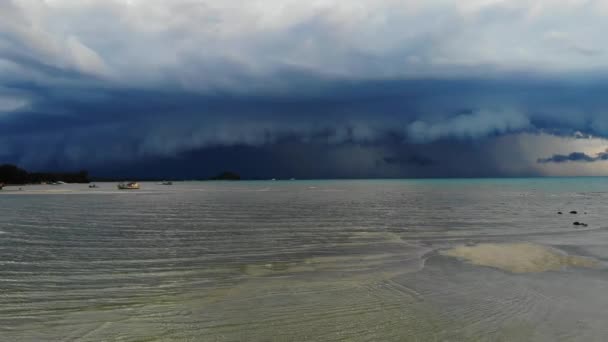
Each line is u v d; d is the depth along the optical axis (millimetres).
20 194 101250
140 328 11586
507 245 24328
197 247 24328
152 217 42062
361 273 17766
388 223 36562
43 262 20203
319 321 12094
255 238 27797
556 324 11836
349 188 153375
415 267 18875
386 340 10805
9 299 14180
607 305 13453
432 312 12820
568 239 27125
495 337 10969
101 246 24734
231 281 16484
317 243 25734
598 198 75188
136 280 16703
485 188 137000
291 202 67438
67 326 11750
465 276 17172
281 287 15547
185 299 14094
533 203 62312
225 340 10812
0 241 26609
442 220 38812
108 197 85875
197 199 77562
